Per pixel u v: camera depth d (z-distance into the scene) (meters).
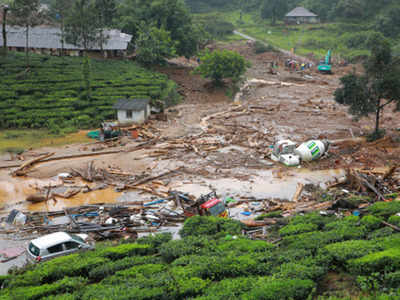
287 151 42.75
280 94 83.38
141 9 110.19
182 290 16.30
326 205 30.08
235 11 198.25
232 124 59.19
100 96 67.19
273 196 34.00
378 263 16.56
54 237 22.58
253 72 106.81
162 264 19.16
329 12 166.38
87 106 62.91
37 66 78.12
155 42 92.81
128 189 35.53
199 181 37.47
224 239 22.52
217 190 35.41
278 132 55.06
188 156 44.66
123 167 40.97
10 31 96.00
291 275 16.69
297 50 138.88
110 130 50.44
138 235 27.02
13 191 34.59
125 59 97.44
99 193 34.59
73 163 41.84
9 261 23.38
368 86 49.00
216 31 160.25
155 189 35.41
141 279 17.28
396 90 45.41
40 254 21.53
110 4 106.81
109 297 15.73
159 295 15.99
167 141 50.16
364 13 159.88
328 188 35.03
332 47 138.75
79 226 27.09
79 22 84.81
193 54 108.62
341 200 28.83
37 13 77.31
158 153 45.66
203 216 26.53
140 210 30.62
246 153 46.03
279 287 15.43
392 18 144.75
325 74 107.88
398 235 19.66
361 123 59.97
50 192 34.28
